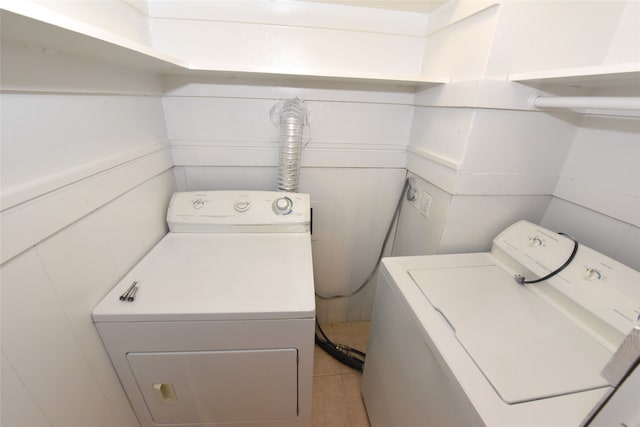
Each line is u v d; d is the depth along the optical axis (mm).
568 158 1118
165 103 1299
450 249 1230
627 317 697
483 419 556
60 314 682
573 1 888
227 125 1376
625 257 943
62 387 689
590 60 979
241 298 866
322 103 1396
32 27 473
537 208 1215
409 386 892
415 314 834
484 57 926
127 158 961
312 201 1596
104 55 753
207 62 1256
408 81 1165
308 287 928
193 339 845
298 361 927
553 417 562
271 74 1129
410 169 1503
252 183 1506
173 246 1148
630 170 909
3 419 552
